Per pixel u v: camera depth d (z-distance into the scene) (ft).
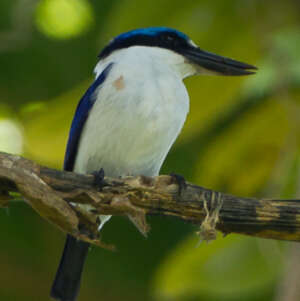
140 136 29.32
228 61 32.27
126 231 36.73
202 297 37.06
